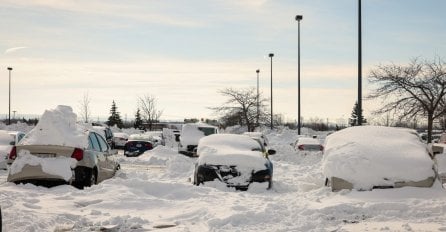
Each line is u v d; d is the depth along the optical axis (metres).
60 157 12.02
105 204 9.88
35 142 12.06
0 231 6.41
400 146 11.70
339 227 8.11
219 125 55.16
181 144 27.06
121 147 40.16
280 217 8.81
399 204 9.23
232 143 14.91
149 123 72.12
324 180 12.55
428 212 8.93
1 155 17.94
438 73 26.30
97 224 8.35
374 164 11.06
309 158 25.34
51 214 8.76
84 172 12.48
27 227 7.63
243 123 54.19
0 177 16.09
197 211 9.34
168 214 9.41
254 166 13.15
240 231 7.86
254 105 53.66
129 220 8.57
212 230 7.91
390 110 27.34
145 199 10.31
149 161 25.58
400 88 26.84
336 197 10.78
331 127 82.56
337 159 11.40
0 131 20.03
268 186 13.09
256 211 8.95
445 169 19.31
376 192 10.62
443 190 10.73
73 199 10.34
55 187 11.64
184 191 11.38
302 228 8.05
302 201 10.48
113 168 14.84
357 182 11.00
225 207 9.57
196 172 13.36
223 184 12.99
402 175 10.88
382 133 12.43
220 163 13.22
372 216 8.91
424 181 10.84
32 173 11.73
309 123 81.44
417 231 7.70
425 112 27.14
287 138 47.34
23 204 9.45
